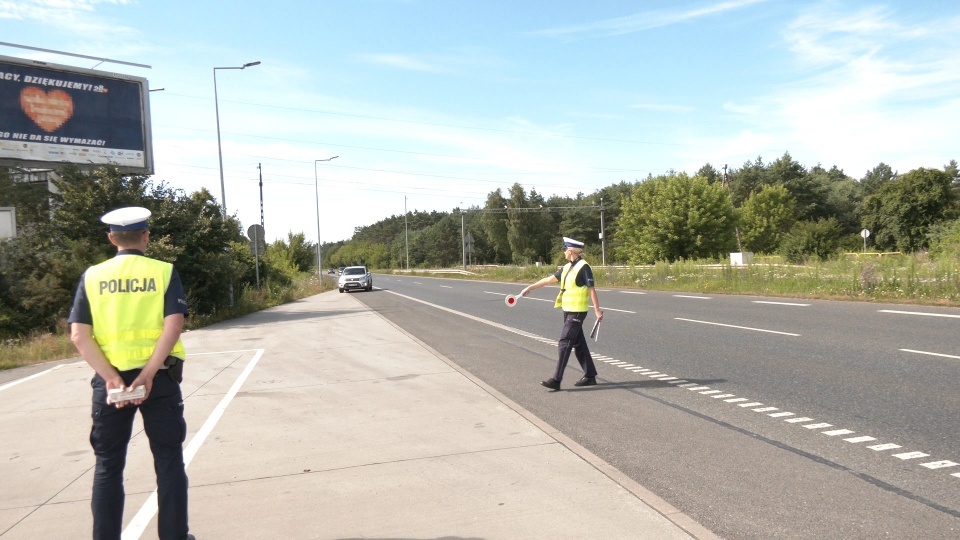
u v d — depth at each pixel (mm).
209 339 14406
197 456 5328
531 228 105062
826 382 7383
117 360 3260
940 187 61156
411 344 11977
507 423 5973
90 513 4289
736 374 8133
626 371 8703
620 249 74750
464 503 4066
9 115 21531
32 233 17688
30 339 15070
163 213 19078
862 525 3633
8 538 3910
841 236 74500
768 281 22266
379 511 4000
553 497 4105
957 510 3789
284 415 6672
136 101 24172
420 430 5840
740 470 4613
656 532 3543
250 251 29484
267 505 4184
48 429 6645
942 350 9008
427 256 134375
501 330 14375
